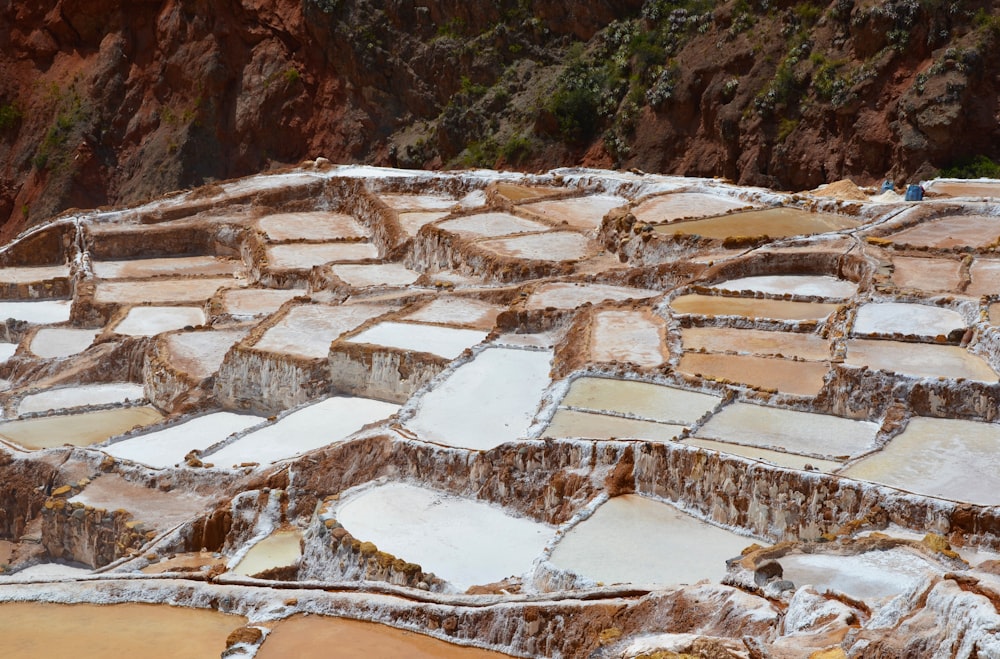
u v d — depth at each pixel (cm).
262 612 1606
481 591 1912
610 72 6575
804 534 2002
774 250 3316
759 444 2212
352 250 4512
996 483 2000
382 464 2516
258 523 2517
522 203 4400
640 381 2586
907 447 2167
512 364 2894
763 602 1393
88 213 5184
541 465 2306
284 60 7381
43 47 8044
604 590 1528
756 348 2722
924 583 1236
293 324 3497
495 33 6981
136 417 3362
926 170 5200
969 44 5319
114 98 7769
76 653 1530
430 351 3023
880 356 2538
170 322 3934
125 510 2688
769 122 5803
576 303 3228
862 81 5528
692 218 3759
